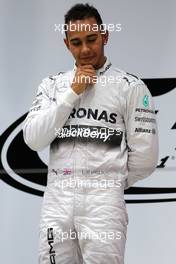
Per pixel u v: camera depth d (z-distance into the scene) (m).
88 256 5.79
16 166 8.97
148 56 8.84
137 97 6.06
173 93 8.79
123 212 5.96
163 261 8.62
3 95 8.98
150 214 8.72
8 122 8.98
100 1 8.89
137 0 8.84
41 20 8.96
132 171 6.23
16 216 8.89
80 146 5.92
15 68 8.97
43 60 8.96
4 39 8.97
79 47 6.06
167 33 8.82
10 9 8.97
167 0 8.80
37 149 6.13
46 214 5.97
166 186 8.73
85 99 6.04
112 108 6.01
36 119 6.00
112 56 8.88
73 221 5.86
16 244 8.84
